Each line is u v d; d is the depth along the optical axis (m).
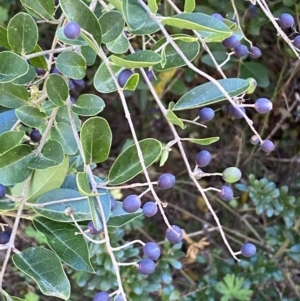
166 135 0.53
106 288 0.39
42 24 0.46
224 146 0.52
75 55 0.24
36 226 0.23
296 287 0.44
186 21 0.21
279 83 0.47
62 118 0.26
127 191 0.51
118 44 0.25
